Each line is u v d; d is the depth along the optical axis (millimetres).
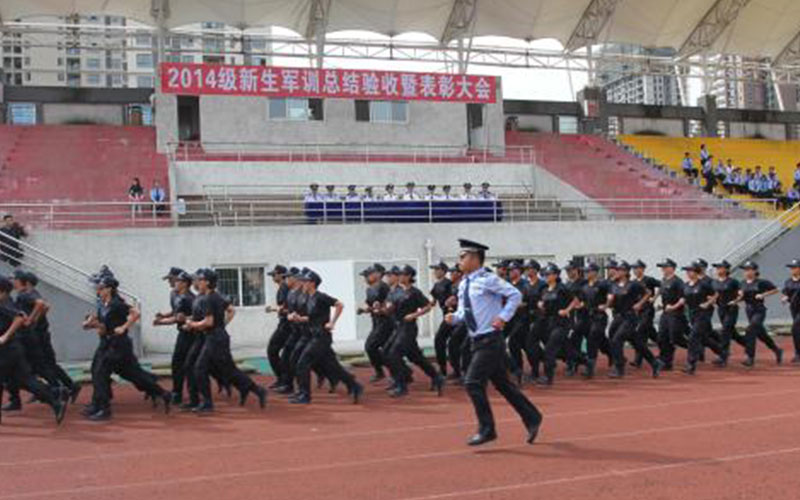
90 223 23453
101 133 31922
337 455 8656
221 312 11781
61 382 12758
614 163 35250
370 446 9078
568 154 35469
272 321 21750
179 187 25891
